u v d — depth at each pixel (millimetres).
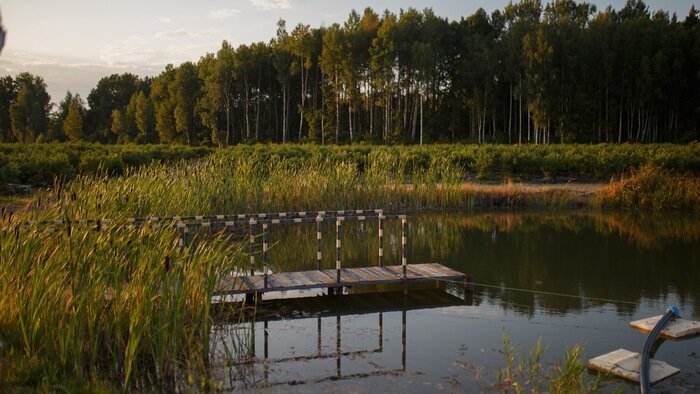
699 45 59531
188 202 15992
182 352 7500
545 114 56344
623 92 59375
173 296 7438
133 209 14117
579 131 57375
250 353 8406
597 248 16453
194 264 8164
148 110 82750
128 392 6629
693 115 60656
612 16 76312
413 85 64375
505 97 67125
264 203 19188
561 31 61312
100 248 7746
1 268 7375
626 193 24312
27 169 23219
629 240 17594
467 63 63125
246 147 41312
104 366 7281
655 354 8414
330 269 12641
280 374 7711
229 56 69688
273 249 16297
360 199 21219
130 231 9133
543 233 18875
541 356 8367
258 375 7656
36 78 108438
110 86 109688
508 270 13906
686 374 7672
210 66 71312
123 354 7289
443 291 12055
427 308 10898
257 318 10273
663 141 60625
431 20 66312
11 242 7605
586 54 59656
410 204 23547
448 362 8188
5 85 108250
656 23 64438
